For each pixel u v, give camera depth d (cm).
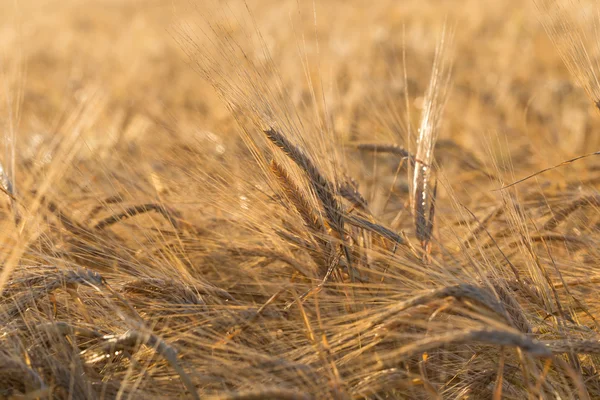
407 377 114
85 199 137
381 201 149
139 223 134
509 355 118
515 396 117
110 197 135
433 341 108
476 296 111
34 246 124
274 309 120
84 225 129
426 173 127
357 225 122
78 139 138
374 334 114
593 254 128
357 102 192
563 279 123
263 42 125
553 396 116
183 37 122
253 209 126
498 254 129
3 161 134
